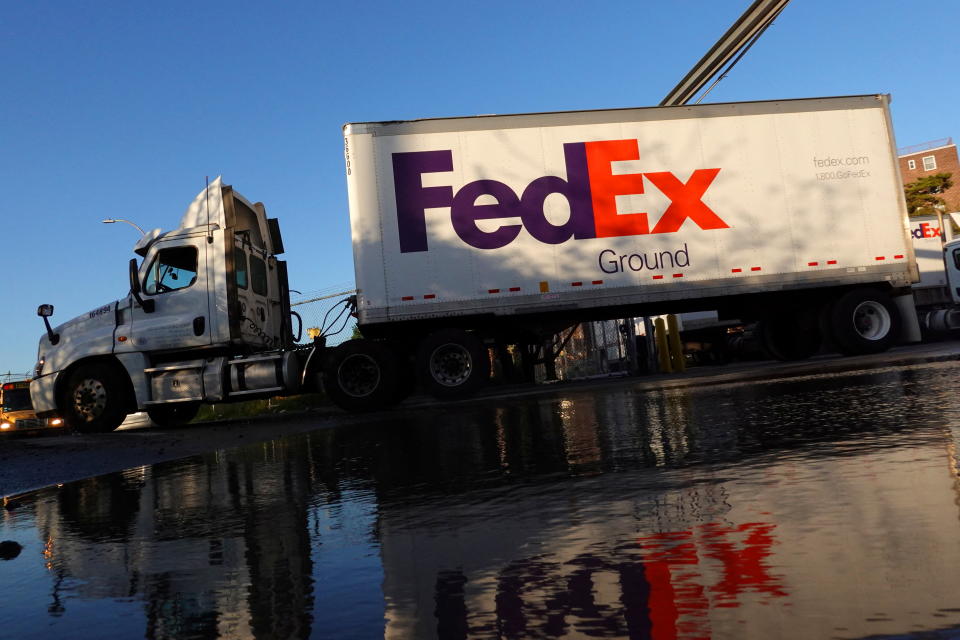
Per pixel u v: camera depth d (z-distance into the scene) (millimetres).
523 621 1123
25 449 7297
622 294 10070
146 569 1746
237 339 9375
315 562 1682
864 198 10773
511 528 1898
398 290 9695
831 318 11016
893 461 2418
